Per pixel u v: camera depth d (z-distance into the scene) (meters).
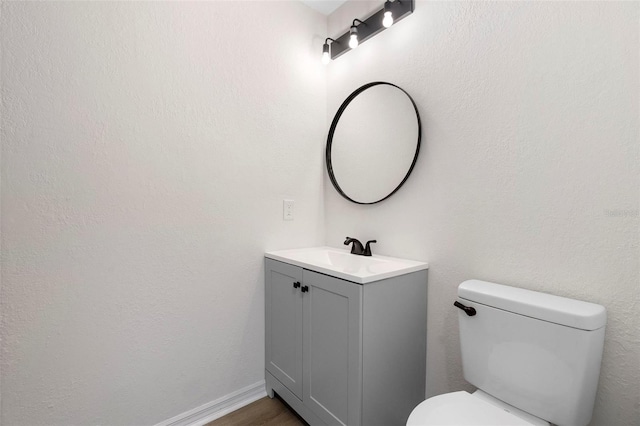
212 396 1.55
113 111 1.25
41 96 1.11
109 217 1.25
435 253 1.42
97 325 1.24
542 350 0.94
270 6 1.73
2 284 1.06
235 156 1.60
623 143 0.94
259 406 1.63
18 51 1.07
